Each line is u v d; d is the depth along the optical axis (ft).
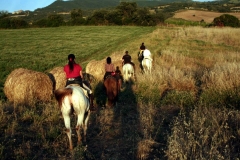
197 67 58.95
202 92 36.14
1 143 22.76
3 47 99.25
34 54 82.33
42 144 22.99
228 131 23.09
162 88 38.81
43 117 28.66
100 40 120.98
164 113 31.19
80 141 22.81
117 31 161.27
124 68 47.39
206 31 130.82
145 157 20.88
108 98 34.76
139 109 32.32
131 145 23.09
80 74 24.27
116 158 20.81
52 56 79.15
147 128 26.13
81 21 218.79
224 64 47.96
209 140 21.94
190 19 267.39
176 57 68.80
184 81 39.09
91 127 27.50
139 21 212.84
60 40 122.83
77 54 83.25
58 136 24.18
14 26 205.46
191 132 22.22
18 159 20.13
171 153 19.35
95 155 21.76
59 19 217.36
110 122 28.91
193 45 97.71
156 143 22.97
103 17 218.38
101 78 51.52
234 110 29.09
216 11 351.46
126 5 223.30
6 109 31.99
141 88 39.01
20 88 36.70
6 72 57.88
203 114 26.55
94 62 53.36
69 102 20.74
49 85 38.81
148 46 97.09
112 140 24.44
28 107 34.55
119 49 93.35
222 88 34.78
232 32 123.13
